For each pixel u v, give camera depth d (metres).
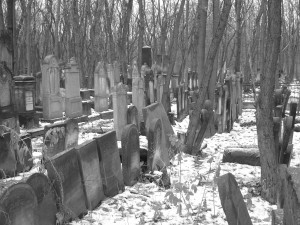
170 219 5.51
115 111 9.16
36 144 9.03
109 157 6.47
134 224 5.30
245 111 19.81
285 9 38.19
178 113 15.16
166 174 7.16
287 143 7.21
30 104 10.35
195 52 25.45
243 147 9.20
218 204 6.18
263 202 6.43
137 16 34.22
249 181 7.39
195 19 24.98
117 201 6.25
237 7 24.61
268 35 6.52
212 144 11.49
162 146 8.44
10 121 7.73
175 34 13.57
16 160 6.68
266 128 6.56
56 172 4.95
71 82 12.56
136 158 7.33
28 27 21.02
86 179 5.71
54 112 12.19
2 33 7.84
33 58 27.39
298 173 3.05
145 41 37.09
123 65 20.33
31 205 4.40
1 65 7.54
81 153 5.61
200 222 5.41
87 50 30.23
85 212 5.65
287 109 17.98
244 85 27.52
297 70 40.91
